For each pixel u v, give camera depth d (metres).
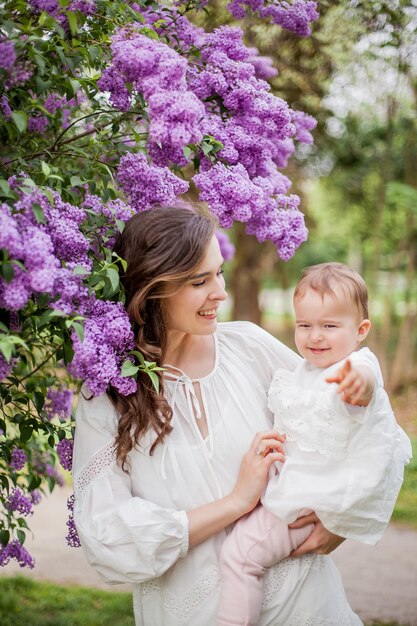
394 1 4.07
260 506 2.00
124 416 1.92
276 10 2.98
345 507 1.89
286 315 15.94
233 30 2.57
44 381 2.73
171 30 2.58
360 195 12.32
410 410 10.45
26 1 2.04
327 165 11.23
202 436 2.02
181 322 1.97
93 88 2.23
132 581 1.86
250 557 1.89
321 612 1.98
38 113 2.34
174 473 1.95
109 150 2.44
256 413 2.07
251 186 2.30
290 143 2.86
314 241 13.55
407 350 11.62
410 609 4.52
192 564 1.93
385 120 8.91
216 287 1.95
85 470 1.94
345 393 1.79
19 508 2.68
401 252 11.72
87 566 5.26
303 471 1.95
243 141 2.39
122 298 1.97
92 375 1.84
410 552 5.60
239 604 1.86
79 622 4.15
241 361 2.15
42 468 2.97
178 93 1.98
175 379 2.04
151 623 2.00
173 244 1.90
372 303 11.68
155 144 2.24
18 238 1.65
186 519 1.86
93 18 2.23
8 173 2.18
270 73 3.13
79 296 1.84
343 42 4.27
